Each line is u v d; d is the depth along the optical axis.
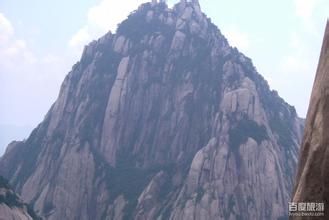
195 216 156.50
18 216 129.50
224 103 194.38
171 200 172.62
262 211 163.75
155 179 185.00
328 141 20.94
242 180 167.50
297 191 22.12
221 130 185.50
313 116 22.53
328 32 23.16
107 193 195.50
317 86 22.83
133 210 178.00
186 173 184.00
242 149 173.62
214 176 167.62
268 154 175.88
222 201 160.75
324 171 20.77
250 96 193.38
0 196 130.88
